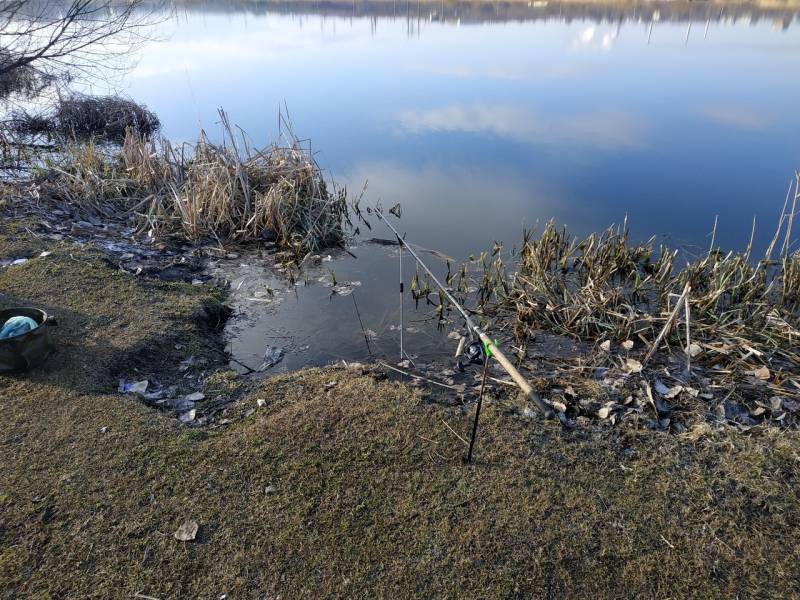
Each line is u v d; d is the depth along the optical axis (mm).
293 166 8211
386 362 4762
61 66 9922
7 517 2939
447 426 3684
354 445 3508
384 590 2658
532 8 45969
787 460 3441
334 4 52562
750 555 2857
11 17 8328
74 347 4363
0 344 3865
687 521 3039
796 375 4398
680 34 27672
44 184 7488
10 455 3330
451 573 2736
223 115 8742
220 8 48562
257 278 6379
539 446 3539
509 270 6652
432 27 34812
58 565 2719
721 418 3916
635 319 5082
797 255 5840
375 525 2975
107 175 8062
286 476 3268
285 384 4207
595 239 6746
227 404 3979
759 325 5090
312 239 7273
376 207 8695
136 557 2775
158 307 5145
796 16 34000
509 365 3129
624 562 2814
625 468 3387
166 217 7250
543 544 2889
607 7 43250
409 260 7020
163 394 4051
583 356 4832
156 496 3109
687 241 7207
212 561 2771
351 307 5812
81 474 3223
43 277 5352
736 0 41438
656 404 4020
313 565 2766
